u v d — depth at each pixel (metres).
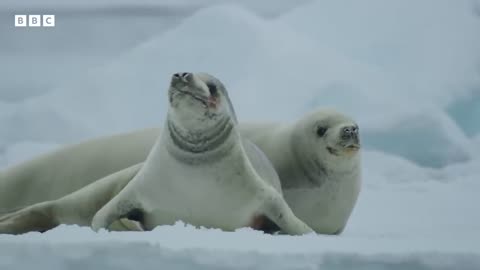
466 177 56.03
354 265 20.47
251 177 26.50
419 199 44.59
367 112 77.06
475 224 34.00
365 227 34.06
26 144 72.94
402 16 91.56
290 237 24.06
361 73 83.00
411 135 72.19
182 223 25.36
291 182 32.41
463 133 79.69
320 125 32.22
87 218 28.81
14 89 118.44
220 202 26.12
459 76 86.69
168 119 26.09
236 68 83.06
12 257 20.48
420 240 23.98
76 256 20.45
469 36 89.69
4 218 29.14
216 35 85.50
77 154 34.22
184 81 25.11
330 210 32.28
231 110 26.53
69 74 122.62
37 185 34.22
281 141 33.00
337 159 31.77
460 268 20.64
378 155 62.78
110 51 131.75
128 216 26.52
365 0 93.69
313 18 93.56
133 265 19.89
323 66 81.75
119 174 29.14
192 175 25.94
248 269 19.55
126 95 84.44
